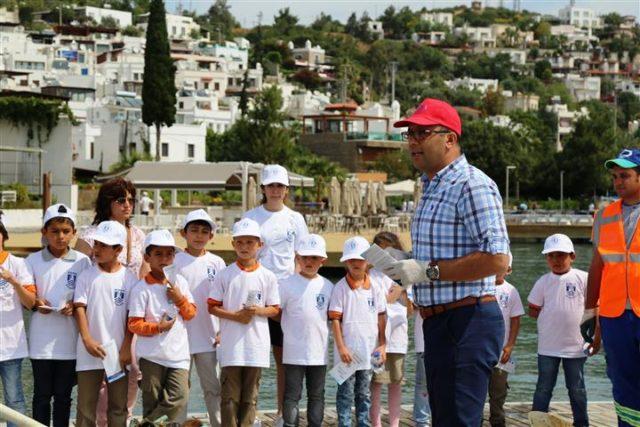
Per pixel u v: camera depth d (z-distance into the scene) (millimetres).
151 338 7711
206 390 8500
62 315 7777
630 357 7172
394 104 112125
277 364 8906
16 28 141000
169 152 74688
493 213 5578
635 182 7223
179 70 130375
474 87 181250
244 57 166125
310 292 8406
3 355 7602
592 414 10008
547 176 88000
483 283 5699
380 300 8672
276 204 8859
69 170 49062
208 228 8461
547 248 9055
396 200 74000
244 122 78062
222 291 8156
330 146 92062
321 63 198375
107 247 7707
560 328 9016
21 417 4637
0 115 48250
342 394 8539
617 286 7176
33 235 33969
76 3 185875
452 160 5812
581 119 88188
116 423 7742
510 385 12398
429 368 5801
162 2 66938
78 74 110188
